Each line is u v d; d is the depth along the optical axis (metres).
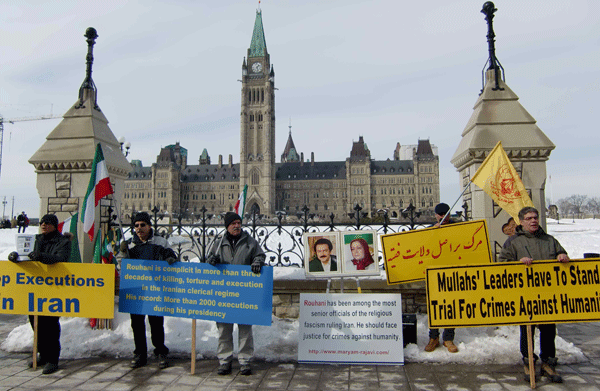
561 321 5.17
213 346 6.40
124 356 6.22
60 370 5.66
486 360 5.83
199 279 5.71
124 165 9.50
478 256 6.64
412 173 143.38
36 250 5.90
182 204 149.88
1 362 6.02
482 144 7.71
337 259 6.53
